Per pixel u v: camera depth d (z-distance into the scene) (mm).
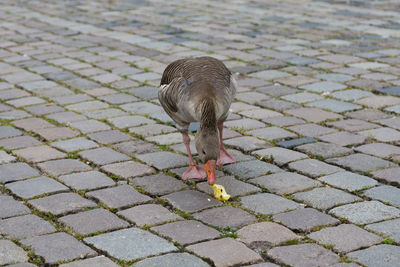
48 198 2354
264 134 2826
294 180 2465
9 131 2865
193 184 2463
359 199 2332
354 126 2881
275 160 2600
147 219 2242
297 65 3705
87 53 4062
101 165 2582
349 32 4609
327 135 2801
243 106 3129
